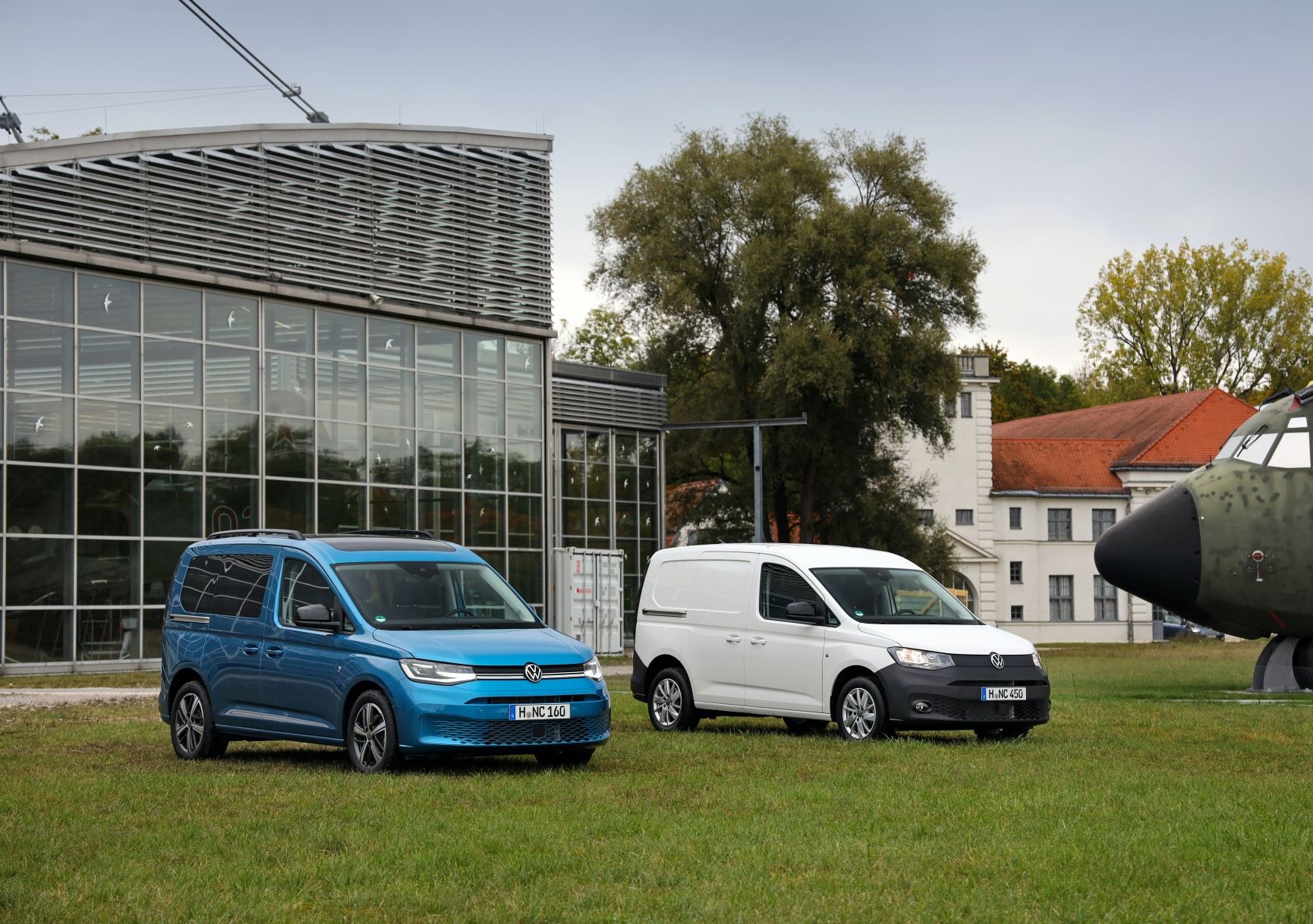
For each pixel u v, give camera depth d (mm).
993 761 12992
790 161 51000
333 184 35281
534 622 13500
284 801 10500
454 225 38031
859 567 16234
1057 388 98312
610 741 15023
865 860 8211
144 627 31234
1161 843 8664
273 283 33844
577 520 44812
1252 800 10430
